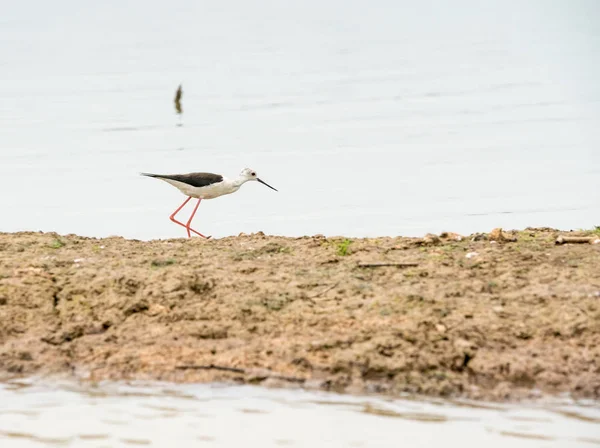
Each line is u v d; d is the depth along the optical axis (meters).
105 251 11.79
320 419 8.74
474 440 8.30
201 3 51.38
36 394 9.28
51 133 24.33
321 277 10.72
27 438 8.53
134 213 18.28
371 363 9.25
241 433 8.55
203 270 10.87
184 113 26.59
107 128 24.89
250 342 9.66
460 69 32.66
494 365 9.17
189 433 8.56
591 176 20.58
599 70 32.12
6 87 29.97
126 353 9.65
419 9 47.94
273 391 9.19
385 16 45.69
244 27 42.66
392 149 23.02
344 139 24.00
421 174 20.95
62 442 8.45
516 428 8.48
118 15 47.03
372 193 19.53
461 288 10.35
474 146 23.31
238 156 22.33
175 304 10.22
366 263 11.07
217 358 9.50
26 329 9.95
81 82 30.75
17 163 21.67
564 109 26.91
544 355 9.27
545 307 9.91
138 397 9.20
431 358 9.28
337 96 28.62
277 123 25.56
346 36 39.72
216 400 9.12
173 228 17.41
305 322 9.84
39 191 19.61
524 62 33.78
